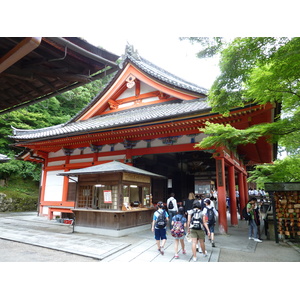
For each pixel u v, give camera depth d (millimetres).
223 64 5086
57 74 3832
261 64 5004
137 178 10461
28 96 4504
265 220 9344
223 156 10023
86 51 3373
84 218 10000
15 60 2803
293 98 6234
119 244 7516
